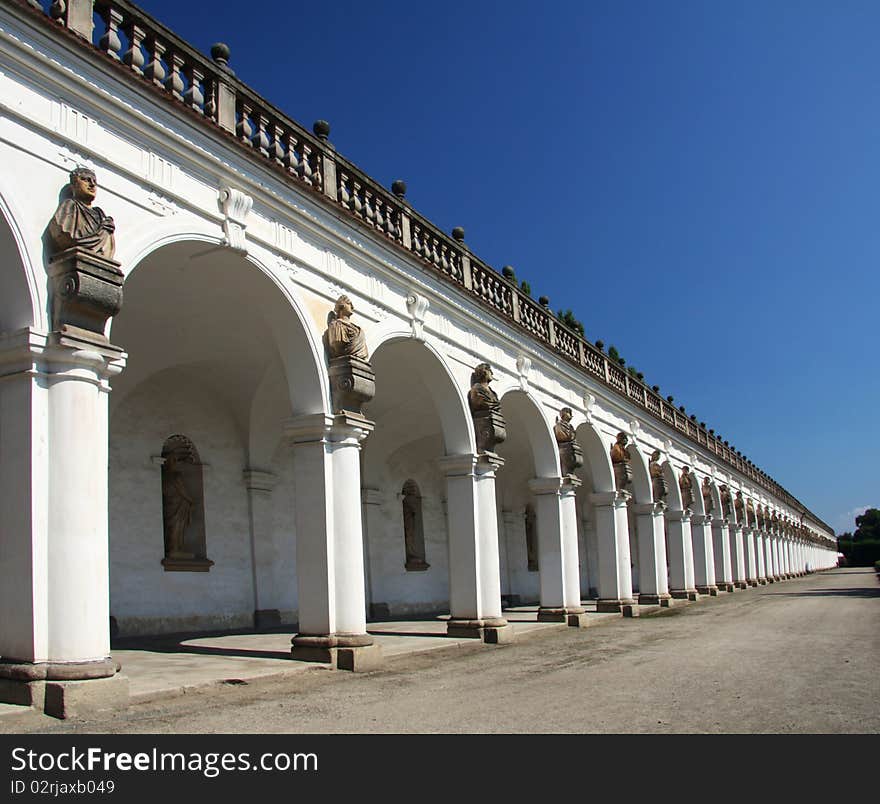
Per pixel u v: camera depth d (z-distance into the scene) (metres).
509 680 11.23
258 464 19.59
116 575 16.02
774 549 64.94
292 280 13.03
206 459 18.33
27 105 9.00
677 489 35.69
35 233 8.77
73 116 9.55
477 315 19.20
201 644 14.69
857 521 172.12
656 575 30.34
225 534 18.58
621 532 26.55
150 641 15.27
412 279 16.47
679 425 37.69
